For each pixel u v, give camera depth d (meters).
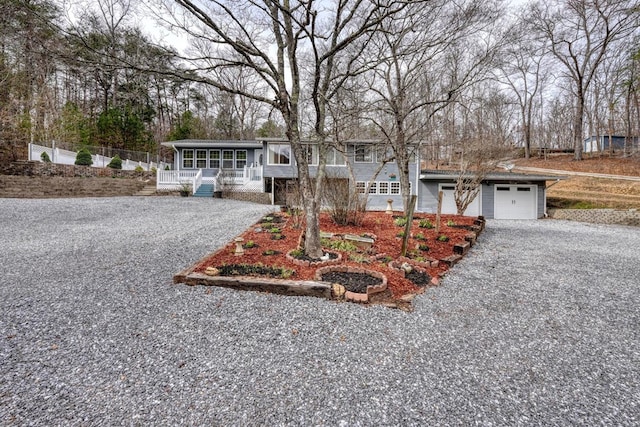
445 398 2.24
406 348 2.89
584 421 2.05
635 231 11.73
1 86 14.60
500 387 2.38
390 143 8.90
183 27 5.07
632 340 3.19
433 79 10.05
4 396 2.12
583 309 3.96
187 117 29.66
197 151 19.27
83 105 27.80
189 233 7.67
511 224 13.45
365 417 2.03
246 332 3.07
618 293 4.59
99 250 5.99
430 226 8.95
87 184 15.87
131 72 6.07
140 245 6.41
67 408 2.03
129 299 3.75
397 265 5.14
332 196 8.66
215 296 3.86
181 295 3.88
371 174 16.33
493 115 20.91
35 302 3.63
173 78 5.18
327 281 4.27
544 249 7.76
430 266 5.44
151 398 2.15
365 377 2.45
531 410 2.14
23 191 13.88
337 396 2.22
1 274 4.58
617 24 19.73
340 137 10.30
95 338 2.90
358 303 3.80
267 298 3.84
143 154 25.61
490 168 11.91
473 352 2.87
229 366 2.54
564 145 31.62
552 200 16.89
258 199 16.81
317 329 3.17
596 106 26.39
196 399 2.15
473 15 7.58
